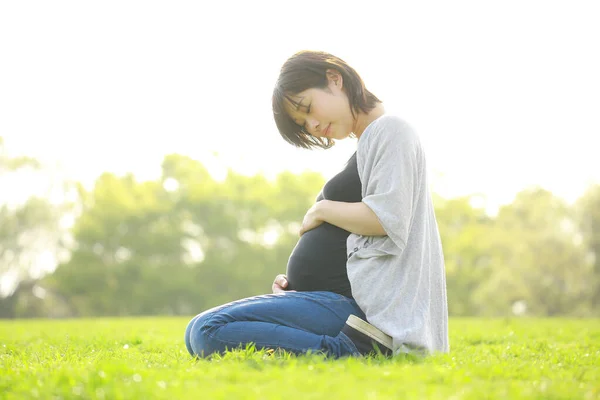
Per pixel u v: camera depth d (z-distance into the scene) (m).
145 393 3.34
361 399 3.13
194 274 59.62
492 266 55.38
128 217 58.78
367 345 4.48
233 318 4.62
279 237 63.38
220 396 3.19
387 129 4.58
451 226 60.41
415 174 4.60
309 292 4.70
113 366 4.03
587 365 5.12
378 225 4.46
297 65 4.71
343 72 4.72
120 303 57.62
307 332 4.53
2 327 15.64
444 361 4.42
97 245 58.25
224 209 62.16
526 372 4.18
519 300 50.25
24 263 54.81
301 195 63.34
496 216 59.28
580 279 46.88
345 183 4.77
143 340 8.48
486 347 7.48
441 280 4.80
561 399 3.40
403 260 4.58
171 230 59.44
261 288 61.53
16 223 54.12
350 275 4.59
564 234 47.84
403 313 4.49
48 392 3.52
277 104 4.86
